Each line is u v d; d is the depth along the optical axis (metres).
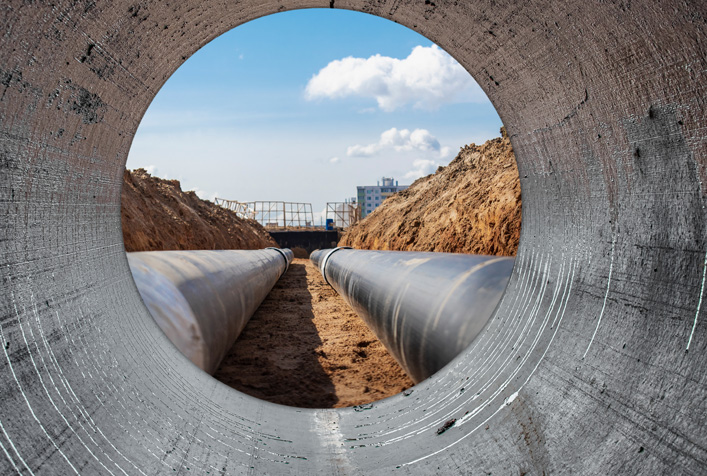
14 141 1.35
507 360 2.16
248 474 1.78
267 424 2.23
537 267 2.34
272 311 8.04
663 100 1.46
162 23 1.86
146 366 2.04
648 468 1.25
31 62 1.33
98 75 1.68
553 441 1.57
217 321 3.54
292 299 9.61
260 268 7.50
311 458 1.97
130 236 10.32
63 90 1.51
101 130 1.86
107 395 1.63
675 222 1.47
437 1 2.15
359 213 44.44
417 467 1.83
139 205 13.12
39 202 1.50
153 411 1.82
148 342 2.25
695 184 1.39
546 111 2.12
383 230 20.70
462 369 2.43
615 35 1.52
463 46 2.42
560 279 2.10
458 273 3.23
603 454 1.39
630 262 1.65
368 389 3.89
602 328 1.69
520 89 2.24
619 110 1.66
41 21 1.30
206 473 1.69
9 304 1.31
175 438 1.77
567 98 1.93
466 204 10.61
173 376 2.22
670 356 1.36
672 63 1.38
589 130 1.86
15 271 1.36
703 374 1.25
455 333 2.76
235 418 2.18
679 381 1.30
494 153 12.44
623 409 1.42
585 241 1.98
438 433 2.03
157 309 2.81
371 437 2.16
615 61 1.58
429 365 2.94
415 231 14.89
